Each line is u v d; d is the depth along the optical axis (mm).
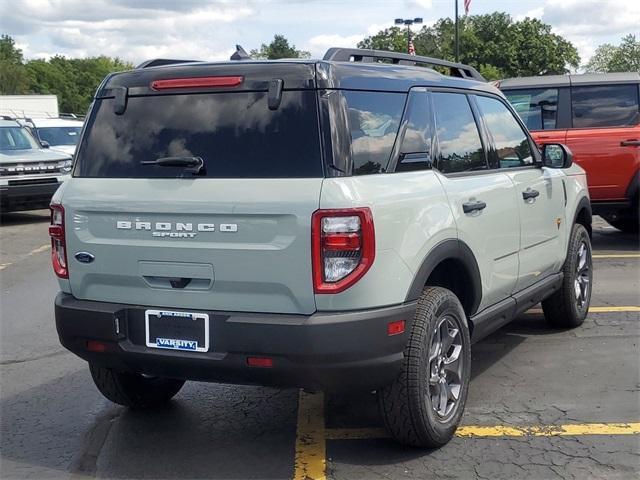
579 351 5789
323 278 3482
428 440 3992
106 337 3930
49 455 4234
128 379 4633
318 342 3473
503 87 10297
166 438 4438
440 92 4516
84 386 5398
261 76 3775
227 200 3623
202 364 3703
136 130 4039
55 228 4156
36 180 14156
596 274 8562
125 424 4664
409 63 4742
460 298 4508
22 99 35938
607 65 65062
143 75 4109
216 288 3699
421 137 4184
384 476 3844
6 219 15750
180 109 3947
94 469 4047
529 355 5727
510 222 4906
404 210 3740
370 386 3666
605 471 3836
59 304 4105
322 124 3607
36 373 5711
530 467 3896
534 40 63125
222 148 3764
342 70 3820
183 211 3717
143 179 3908
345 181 3537
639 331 6258
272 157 3648
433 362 4016
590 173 9750
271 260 3545
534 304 5516
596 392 4926
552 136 9820
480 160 4797
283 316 3572
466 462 3973
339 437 4367
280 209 3510
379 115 3914
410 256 3750
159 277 3842
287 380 3600
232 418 4727
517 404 4750
